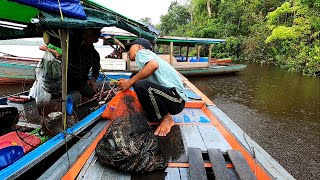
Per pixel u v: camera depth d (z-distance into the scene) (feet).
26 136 9.46
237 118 26.05
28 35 14.03
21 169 6.95
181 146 9.30
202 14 117.60
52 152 8.34
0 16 8.49
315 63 57.36
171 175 7.41
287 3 75.25
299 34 66.59
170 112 10.44
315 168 16.31
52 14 7.27
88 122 10.63
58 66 13.14
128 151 7.32
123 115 8.25
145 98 9.67
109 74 27.02
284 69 67.62
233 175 7.36
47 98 13.23
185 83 24.84
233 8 100.53
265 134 21.83
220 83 45.55
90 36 13.26
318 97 35.86
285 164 16.76
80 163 7.80
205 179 6.91
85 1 10.07
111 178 7.20
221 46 93.35
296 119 26.05
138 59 9.84
